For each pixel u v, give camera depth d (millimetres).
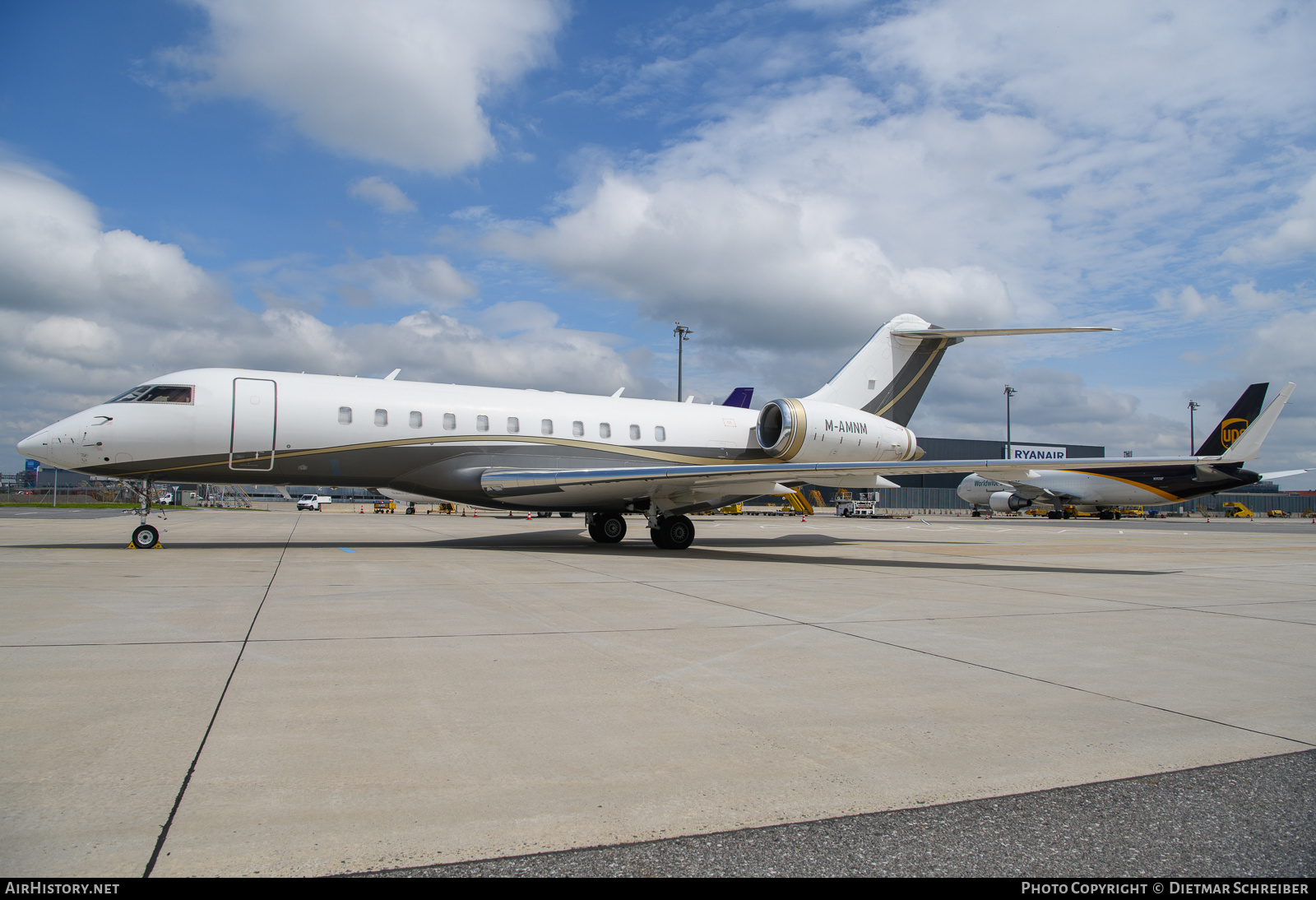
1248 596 10781
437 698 4715
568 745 3938
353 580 10320
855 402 21188
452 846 2863
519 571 11938
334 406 15828
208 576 10477
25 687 4742
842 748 4004
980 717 4594
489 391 17688
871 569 13859
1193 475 44031
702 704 4711
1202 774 3779
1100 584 12062
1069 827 3184
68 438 14422
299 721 4195
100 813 3031
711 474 15523
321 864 2703
